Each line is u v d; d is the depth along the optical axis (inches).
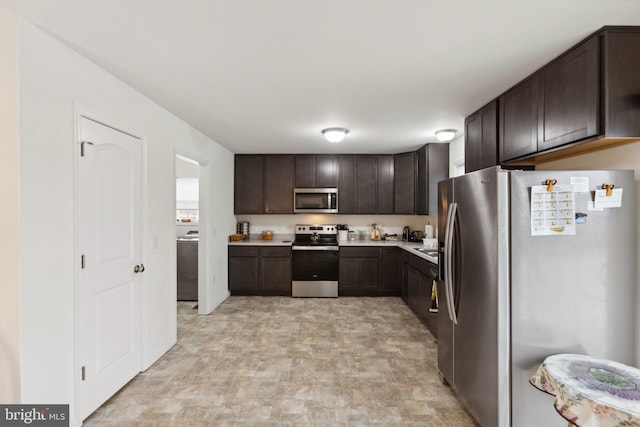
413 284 161.6
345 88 96.3
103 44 71.3
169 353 116.4
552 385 58.2
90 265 79.4
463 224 82.4
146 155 103.3
